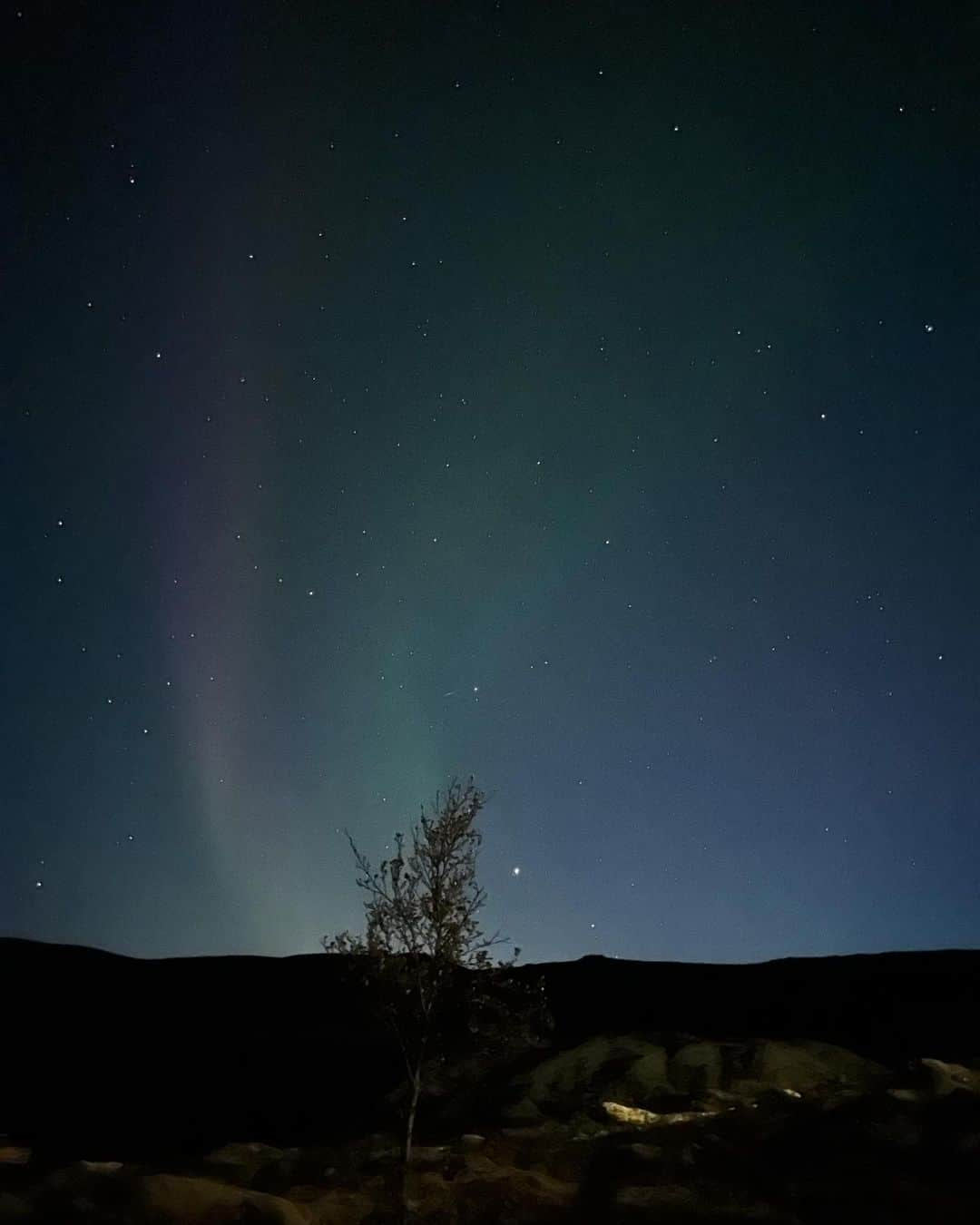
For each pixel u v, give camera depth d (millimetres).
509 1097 15086
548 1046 17641
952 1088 11984
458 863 10250
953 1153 9680
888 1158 9938
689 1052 15719
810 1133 10750
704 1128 11633
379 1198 10188
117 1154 14703
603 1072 15648
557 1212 9312
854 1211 8695
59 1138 15805
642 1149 10680
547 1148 11820
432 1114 15102
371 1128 14852
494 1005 10273
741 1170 10148
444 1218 9445
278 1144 14773
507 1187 10078
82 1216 8844
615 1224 8805
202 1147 14977
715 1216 8773
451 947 10023
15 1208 8984
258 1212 8977
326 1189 10859
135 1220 8828
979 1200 8695
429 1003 10273
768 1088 14148
